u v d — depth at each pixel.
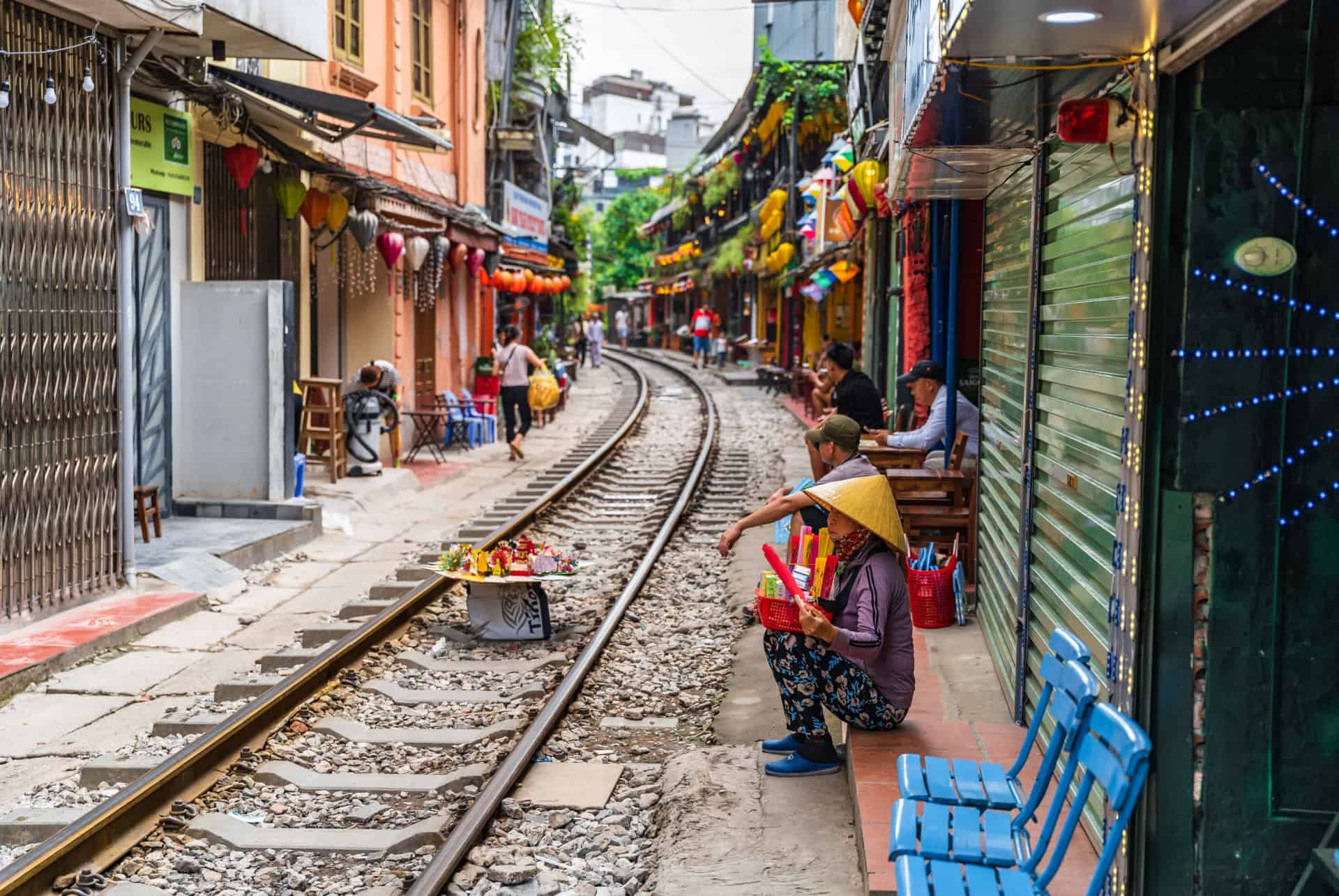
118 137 9.43
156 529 11.39
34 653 7.91
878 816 5.11
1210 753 3.75
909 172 7.56
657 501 16.14
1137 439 3.78
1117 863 3.96
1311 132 3.55
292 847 5.47
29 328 8.56
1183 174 3.65
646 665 8.66
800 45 28.42
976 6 3.40
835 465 7.10
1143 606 3.79
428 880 4.94
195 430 12.96
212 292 12.82
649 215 84.88
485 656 8.65
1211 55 3.54
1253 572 3.68
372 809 5.90
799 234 30.66
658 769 6.54
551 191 36.91
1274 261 3.59
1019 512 6.37
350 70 17.59
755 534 13.68
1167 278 3.70
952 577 8.49
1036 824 4.91
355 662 8.26
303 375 16.28
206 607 9.78
